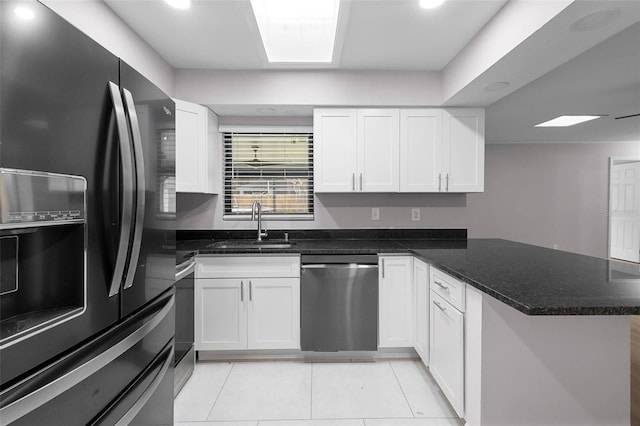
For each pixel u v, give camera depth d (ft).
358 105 8.82
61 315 2.71
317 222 9.88
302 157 10.12
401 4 5.87
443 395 6.50
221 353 8.12
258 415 5.90
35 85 2.42
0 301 2.56
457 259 6.26
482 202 18.86
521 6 5.35
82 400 2.86
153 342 4.22
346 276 7.78
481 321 4.50
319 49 8.23
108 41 5.93
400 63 8.31
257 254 7.85
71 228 2.88
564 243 18.90
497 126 14.55
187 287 7.29
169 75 8.32
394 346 7.88
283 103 8.73
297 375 7.29
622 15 4.55
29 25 2.38
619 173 18.51
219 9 6.05
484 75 6.73
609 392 4.50
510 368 4.50
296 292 7.91
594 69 8.14
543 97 10.27
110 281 3.24
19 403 2.25
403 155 8.82
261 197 10.06
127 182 3.34
